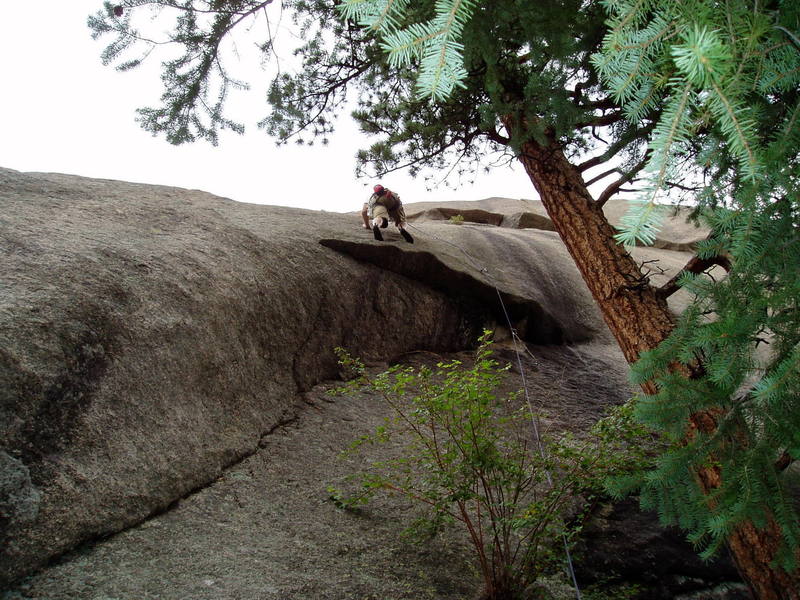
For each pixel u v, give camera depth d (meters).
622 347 4.61
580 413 7.32
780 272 1.87
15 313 3.87
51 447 3.58
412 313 8.52
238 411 5.32
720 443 2.26
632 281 4.64
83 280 4.59
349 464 5.20
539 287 10.55
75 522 3.43
